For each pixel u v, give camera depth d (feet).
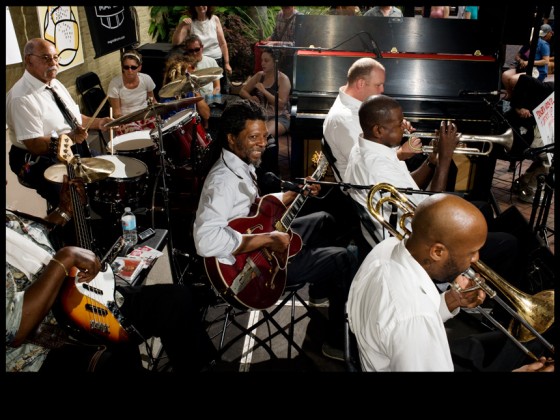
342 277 8.90
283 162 17.72
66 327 6.51
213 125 16.71
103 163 10.29
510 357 6.83
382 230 8.55
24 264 6.39
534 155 9.62
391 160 8.65
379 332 5.39
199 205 7.99
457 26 14.75
